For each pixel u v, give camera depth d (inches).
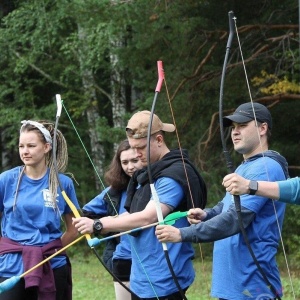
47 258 475.5
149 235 456.8
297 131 1525.6
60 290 513.3
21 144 505.7
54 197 508.1
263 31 1441.9
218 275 438.0
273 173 427.8
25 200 504.1
